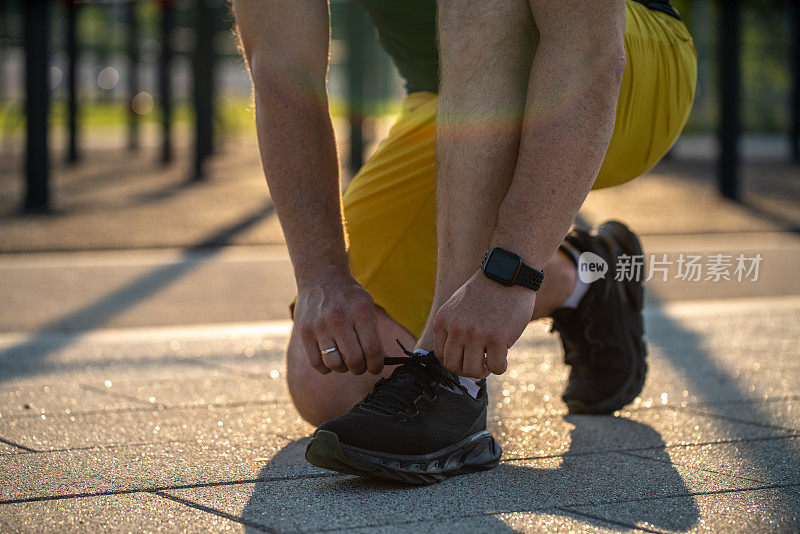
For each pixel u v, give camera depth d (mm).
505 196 1473
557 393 2346
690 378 2555
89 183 9086
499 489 1541
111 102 29047
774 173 10898
